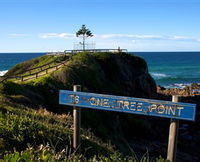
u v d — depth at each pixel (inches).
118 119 943.7
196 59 7608.3
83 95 268.8
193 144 975.0
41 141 290.2
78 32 2313.0
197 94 2037.4
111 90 1211.2
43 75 1020.5
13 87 753.6
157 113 237.0
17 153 185.0
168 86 2802.7
